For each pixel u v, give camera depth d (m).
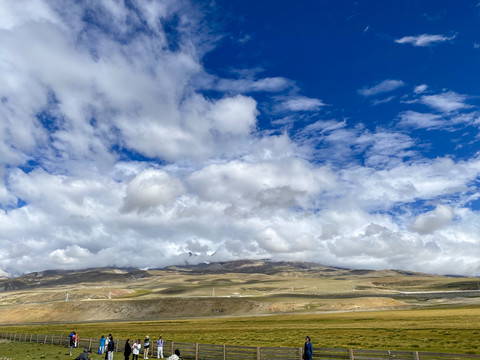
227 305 187.00
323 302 174.38
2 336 80.62
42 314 189.75
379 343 44.78
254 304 182.62
